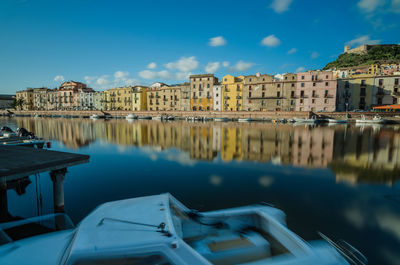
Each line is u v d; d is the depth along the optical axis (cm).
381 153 1805
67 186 970
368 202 791
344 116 5859
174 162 1456
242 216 536
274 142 2431
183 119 7638
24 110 10956
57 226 602
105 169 1263
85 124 5362
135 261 317
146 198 525
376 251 498
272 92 6762
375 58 10512
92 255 316
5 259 397
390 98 6066
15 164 723
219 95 7625
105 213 440
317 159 1565
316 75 6291
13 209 709
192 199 814
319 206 751
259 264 389
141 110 8806
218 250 428
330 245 516
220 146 2158
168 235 361
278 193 877
